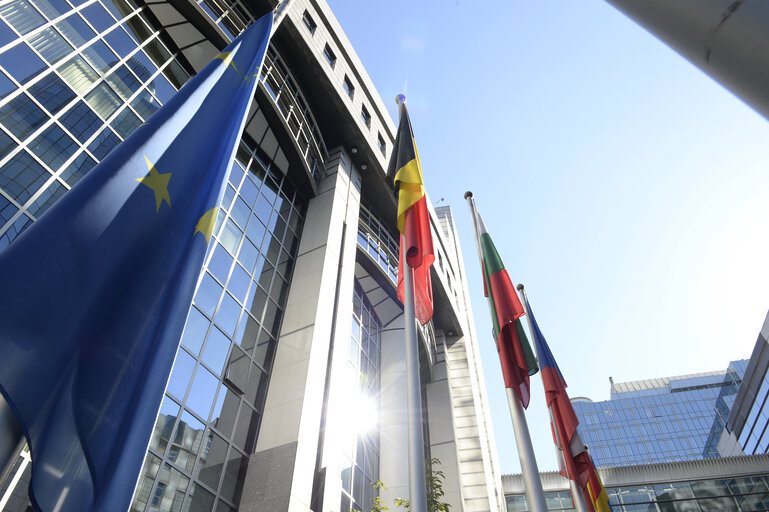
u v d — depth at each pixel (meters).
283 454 14.20
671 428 138.50
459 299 41.59
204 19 18.41
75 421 3.58
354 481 20.20
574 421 12.62
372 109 30.61
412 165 11.01
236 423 14.77
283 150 22.67
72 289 3.97
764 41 1.37
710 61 1.58
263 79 21.45
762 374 45.25
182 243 5.00
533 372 11.14
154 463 11.63
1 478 3.11
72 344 3.79
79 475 3.44
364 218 29.38
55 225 4.14
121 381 3.96
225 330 15.77
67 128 12.23
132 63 15.51
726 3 1.47
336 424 16.55
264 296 18.39
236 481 13.96
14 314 3.56
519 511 35.84
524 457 9.17
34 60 12.12
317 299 18.64
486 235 13.19
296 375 16.28
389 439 24.02
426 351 33.25
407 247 9.70
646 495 35.34
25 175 10.72
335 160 26.42
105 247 4.35
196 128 6.03
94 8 14.85
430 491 16.31
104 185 4.68
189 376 13.69
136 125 14.53
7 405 3.33
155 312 4.45
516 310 11.52
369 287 28.72
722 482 34.88
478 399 35.66
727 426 58.31
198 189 5.52
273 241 20.25
